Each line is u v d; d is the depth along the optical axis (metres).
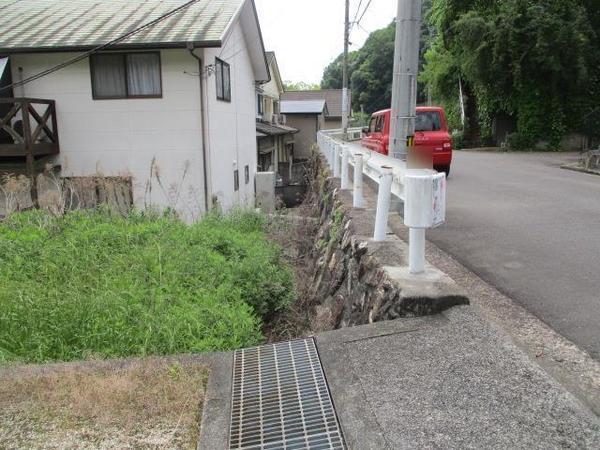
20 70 11.57
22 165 11.92
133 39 10.99
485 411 2.30
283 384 2.82
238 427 2.47
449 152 10.74
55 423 2.58
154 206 10.80
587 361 2.76
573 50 19.17
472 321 3.18
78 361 3.31
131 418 2.60
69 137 11.78
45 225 7.81
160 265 5.80
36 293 4.99
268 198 14.79
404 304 3.37
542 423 2.18
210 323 4.59
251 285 5.89
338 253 5.88
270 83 28.17
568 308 3.53
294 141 34.84
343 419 2.38
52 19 12.89
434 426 2.23
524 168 13.63
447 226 6.25
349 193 7.62
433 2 25.92
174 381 2.92
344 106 22.95
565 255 4.86
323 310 5.68
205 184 11.82
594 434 2.09
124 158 11.83
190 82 11.45
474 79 21.91
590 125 20.59
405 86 6.36
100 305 4.60
